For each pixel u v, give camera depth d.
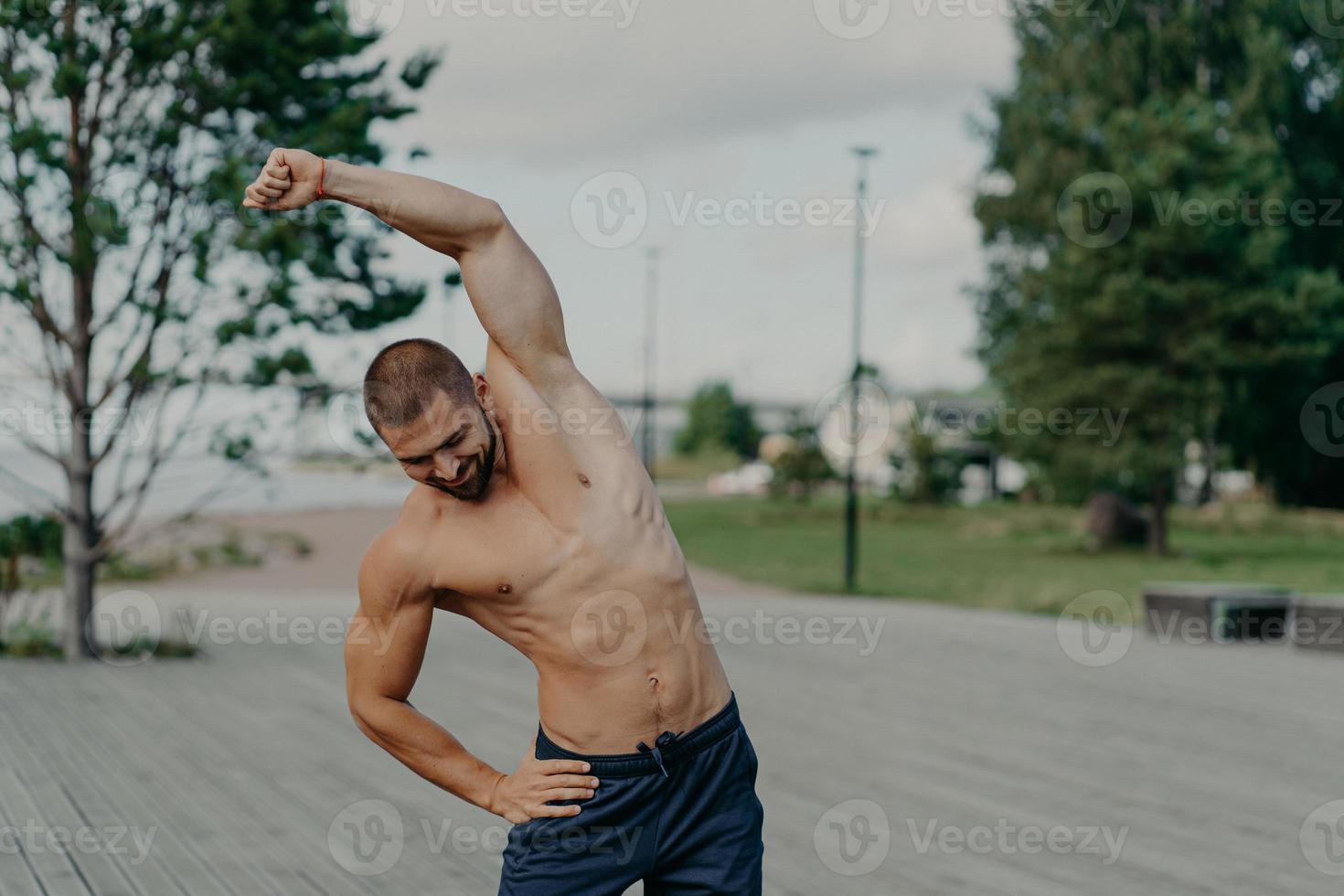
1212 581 19.22
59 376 9.26
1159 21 28.47
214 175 8.68
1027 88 29.09
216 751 6.55
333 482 50.59
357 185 2.02
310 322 9.21
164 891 4.25
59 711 7.57
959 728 7.50
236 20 8.70
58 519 10.42
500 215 2.09
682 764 2.16
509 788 2.18
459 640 11.55
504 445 2.14
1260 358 24.59
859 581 19.14
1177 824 5.34
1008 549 27.12
